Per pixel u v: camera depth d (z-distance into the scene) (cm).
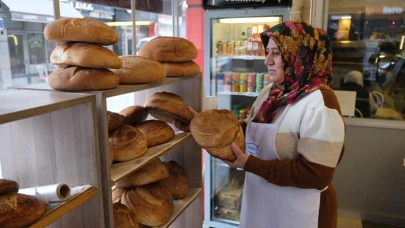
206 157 264
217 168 279
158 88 165
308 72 129
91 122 90
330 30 259
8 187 77
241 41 251
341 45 260
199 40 286
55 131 93
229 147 121
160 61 137
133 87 109
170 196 146
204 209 276
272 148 131
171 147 134
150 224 132
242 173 289
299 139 125
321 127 117
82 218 98
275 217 139
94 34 95
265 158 135
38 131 95
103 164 96
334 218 138
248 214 149
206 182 268
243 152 126
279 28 126
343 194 279
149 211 131
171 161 168
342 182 277
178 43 140
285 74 129
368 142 264
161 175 141
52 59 100
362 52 256
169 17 278
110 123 116
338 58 263
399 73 252
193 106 162
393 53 250
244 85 256
